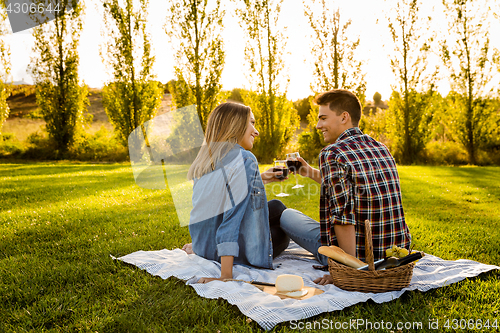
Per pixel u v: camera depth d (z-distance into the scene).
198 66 15.28
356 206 2.10
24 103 30.86
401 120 15.63
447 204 5.69
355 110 2.35
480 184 7.93
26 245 3.33
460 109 14.86
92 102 31.92
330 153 2.14
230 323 1.79
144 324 1.78
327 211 2.22
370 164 2.11
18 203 5.74
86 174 10.29
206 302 1.96
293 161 2.89
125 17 15.71
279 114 15.77
